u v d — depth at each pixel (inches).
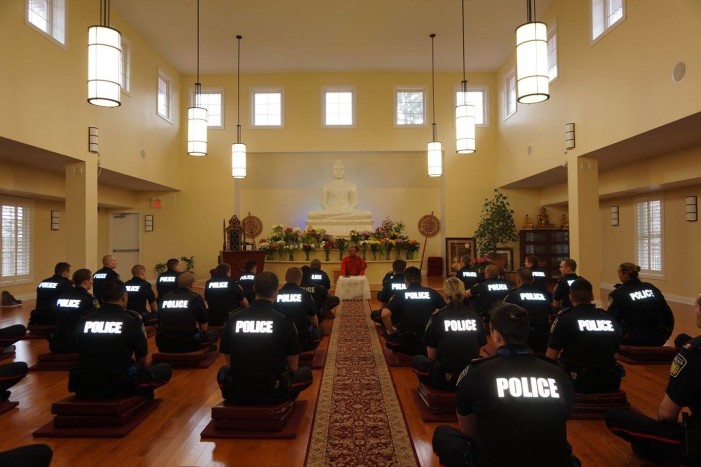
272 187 589.6
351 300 387.2
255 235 553.9
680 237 376.2
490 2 381.7
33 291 433.1
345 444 124.3
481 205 544.4
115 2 375.6
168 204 544.7
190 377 186.4
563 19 366.9
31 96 280.8
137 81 431.2
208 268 542.6
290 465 113.0
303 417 143.4
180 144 541.3
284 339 129.7
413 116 550.6
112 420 132.6
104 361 135.0
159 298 260.7
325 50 478.0
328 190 552.4
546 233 518.6
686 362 95.9
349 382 178.1
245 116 543.8
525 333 81.8
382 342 243.6
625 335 206.5
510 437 75.4
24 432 134.2
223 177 544.1
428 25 422.6
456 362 140.0
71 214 338.0
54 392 169.6
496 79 542.9
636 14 271.7
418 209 590.2
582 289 142.2
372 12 397.1
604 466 112.6
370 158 568.1
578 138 343.6
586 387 141.6
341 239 483.2
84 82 339.3
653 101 257.8
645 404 153.6
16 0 268.5
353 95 546.0
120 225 547.5
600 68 312.0
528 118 446.3
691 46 227.9
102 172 394.9
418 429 133.9
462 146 336.5
